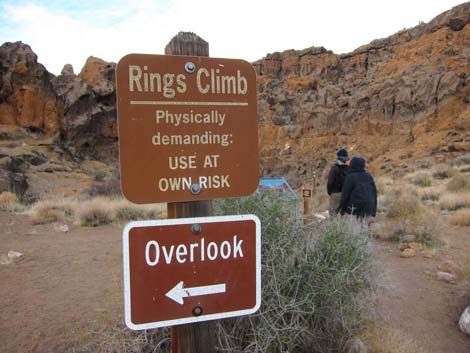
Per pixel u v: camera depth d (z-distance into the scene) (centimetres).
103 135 6081
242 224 224
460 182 1759
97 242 877
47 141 5425
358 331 377
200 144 223
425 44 7694
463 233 930
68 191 3102
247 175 232
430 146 5472
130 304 209
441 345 412
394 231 859
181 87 219
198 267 218
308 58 9919
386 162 5591
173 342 238
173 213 230
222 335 320
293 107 8731
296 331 334
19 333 426
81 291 548
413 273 629
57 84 5991
